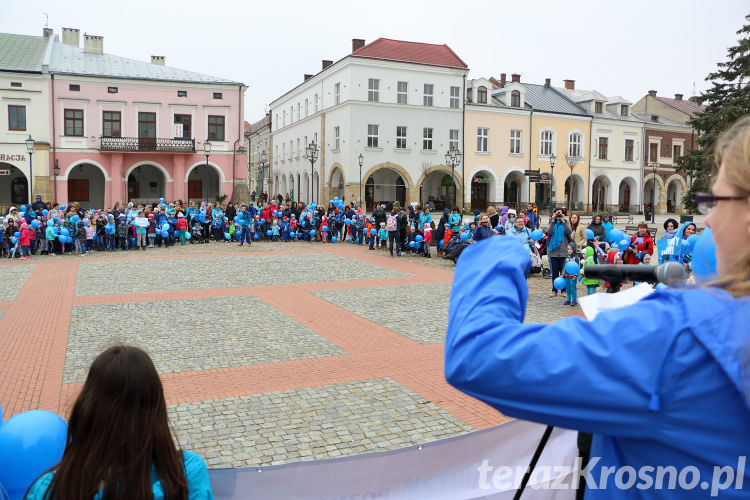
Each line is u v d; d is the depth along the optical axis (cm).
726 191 90
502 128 4469
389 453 275
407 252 2167
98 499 151
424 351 814
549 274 1548
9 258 1936
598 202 5012
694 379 83
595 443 109
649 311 89
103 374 157
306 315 1053
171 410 586
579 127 4766
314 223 2678
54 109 3656
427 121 4209
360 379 690
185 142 3925
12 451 211
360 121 4034
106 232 2162
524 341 90
